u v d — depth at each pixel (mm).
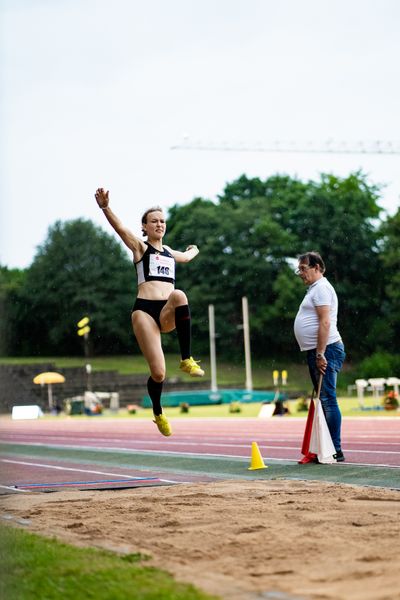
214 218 111688
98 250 116125
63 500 10250
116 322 115625
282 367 108500
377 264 106688
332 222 107000
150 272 10148
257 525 7570
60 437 31500
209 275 111000
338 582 5312
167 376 96500
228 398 67625
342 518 7840
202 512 8594
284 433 25594
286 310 106250
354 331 106938
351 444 18875
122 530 7633
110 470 15250
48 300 115438
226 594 4875
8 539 6840
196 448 20266
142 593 4895
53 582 5266
